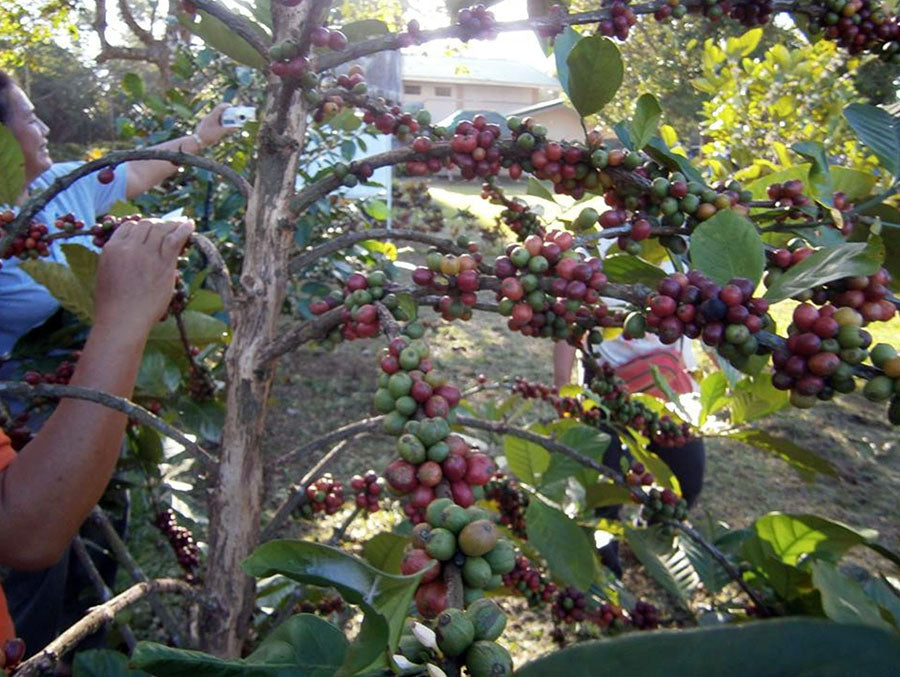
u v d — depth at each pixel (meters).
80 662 1.41
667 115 12.70
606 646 0.52
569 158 1.41
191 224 1.60
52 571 2.29
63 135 23.86
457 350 6.88
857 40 1.60
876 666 0.47
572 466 2.18
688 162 1.43
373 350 7.10
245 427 1.53
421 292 1.31
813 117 5.06
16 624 2.23
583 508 2.54
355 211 6.00
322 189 1.52
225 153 4.68
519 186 14.41
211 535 1.58
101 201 3.11
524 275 1.25
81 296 1.89
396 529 2.50
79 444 1.39
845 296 1.15
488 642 0.77
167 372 2.09
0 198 1.65
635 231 1.33
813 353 1.02
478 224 11.19
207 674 0.80
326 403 5.78
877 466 4.82
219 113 3.57
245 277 1.54
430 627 0.86
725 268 1.21
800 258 1.27
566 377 3.56
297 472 4.59
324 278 5.31
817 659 0.48
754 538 1.83
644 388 3.16
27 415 1.94
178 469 2.82
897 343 6.09
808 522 1.74
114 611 1.36
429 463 0.99
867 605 0.96
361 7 8.15
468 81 31.91
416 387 1.06
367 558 1.28
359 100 1.55
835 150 4.82
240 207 4.52
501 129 1.61
